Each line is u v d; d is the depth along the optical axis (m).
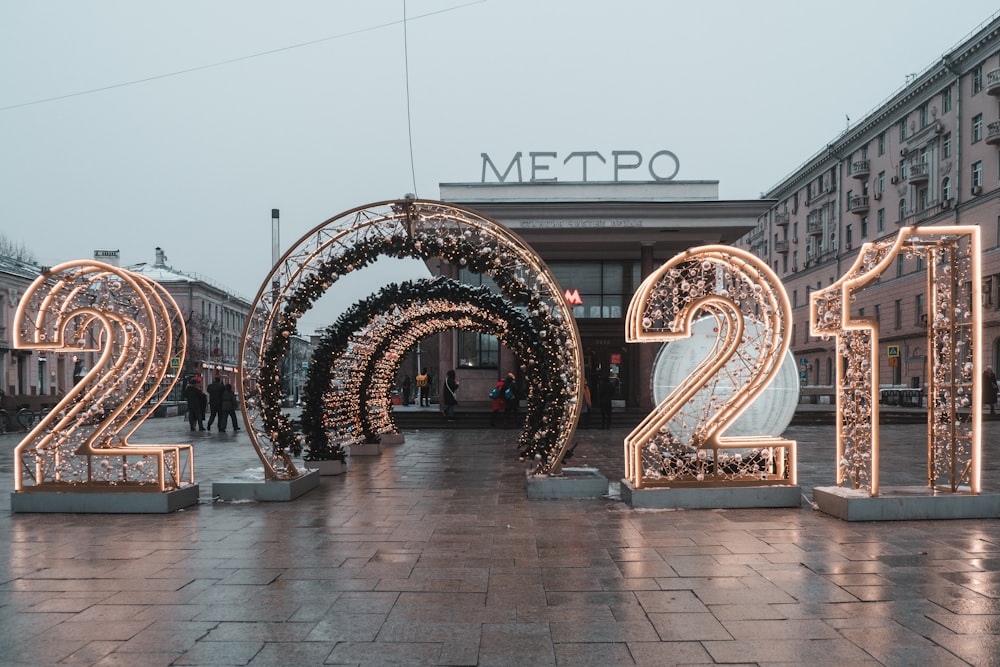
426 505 8.87
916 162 42.28
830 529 7.25
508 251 10.21
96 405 8.89
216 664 3.97
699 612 4.73
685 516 8.05
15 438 21.16
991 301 35.38
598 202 22.94
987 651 4.04
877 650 4.06
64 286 8.88
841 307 7.83
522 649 4.14
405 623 4.58
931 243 8.09
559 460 9.70
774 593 5.11
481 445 16.83
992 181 35.59
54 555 6.43
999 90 34.75
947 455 8.32
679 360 11.30
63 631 4.48
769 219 64.25
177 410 34.44
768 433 10.66
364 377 14.86
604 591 5.21
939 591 5.11
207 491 10.14
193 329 58.62
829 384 52.56
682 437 9.56
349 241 10.09
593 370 25.80
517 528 7.45
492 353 25.83
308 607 4.91
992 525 7.37
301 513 8.41
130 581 5.56
